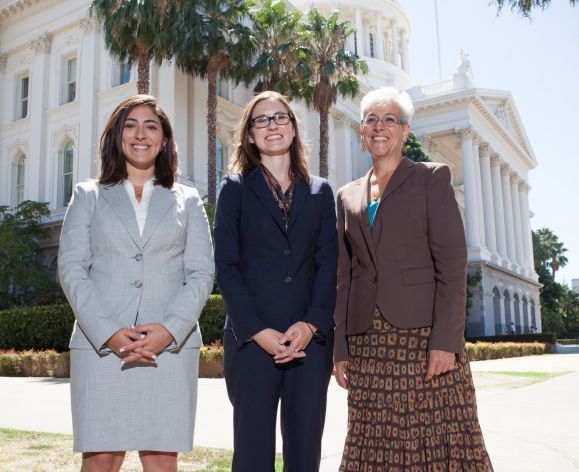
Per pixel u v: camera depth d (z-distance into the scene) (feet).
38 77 86.33
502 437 17.11
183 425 8.74
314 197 9.99
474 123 135.44
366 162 122.42
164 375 8.72
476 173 134.92
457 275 9.30
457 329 9.16
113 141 9.50
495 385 33.17
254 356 9.13
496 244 147.02
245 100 86.79
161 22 58.08
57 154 82.58
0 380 40.93
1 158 89.20
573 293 236.43
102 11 60.85
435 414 9.16
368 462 9.24
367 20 189.57
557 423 19.49
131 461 14.34
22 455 14.62
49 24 86.48
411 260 9.74
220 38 62.08
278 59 72.54
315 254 9.91
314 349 9.34
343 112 115.34
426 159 112.68
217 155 80.18
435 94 140.26
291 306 9.33
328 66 76.89
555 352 111.45
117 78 78.89
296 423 9.08
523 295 156.15
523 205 182.39
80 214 9.05
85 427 8.34
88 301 8.39
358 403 9.62
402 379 9.33
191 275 9.14
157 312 8.82
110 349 8.55
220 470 12.83
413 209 9.76
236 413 9.18
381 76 177.27
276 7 73.56
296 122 10.43
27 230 76.28
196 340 9.20
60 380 40.55
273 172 10.23
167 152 9.78
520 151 170.71
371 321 9.73
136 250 8.95
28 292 75.25
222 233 9.61
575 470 13.00
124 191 9.35
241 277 9.49
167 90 72.38
